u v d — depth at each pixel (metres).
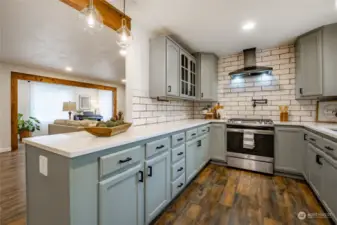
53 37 2.72
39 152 1.10
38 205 1.13
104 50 3.29
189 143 2.28
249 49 3.17
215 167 3.00
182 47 2.81
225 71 3.56
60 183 0.95
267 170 2.65
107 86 7.05
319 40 2.34
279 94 3.08
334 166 1.47
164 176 1.72
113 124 1.46
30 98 6.43
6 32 2.54
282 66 3.05
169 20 2.16
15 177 2.57
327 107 2.67
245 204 1.85
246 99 3.37
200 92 3.32
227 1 1.78
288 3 1.81
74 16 2.09
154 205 1.56
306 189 2.19
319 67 2.35
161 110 2.74
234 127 2.90
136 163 1.34
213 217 1.64
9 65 4.27
